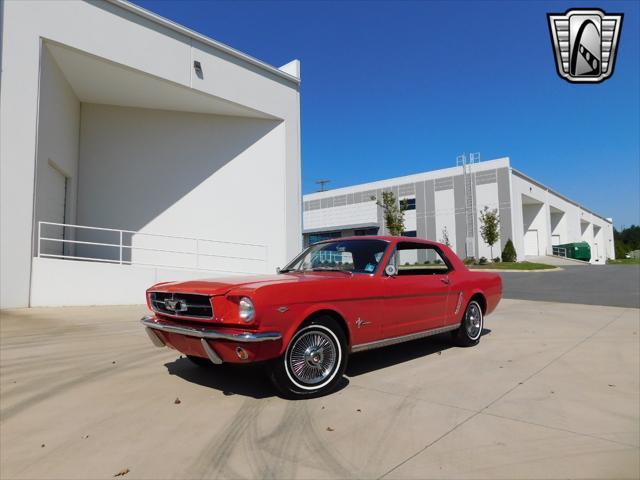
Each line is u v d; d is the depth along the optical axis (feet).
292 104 51.80
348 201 171.42
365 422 10.93
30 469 8.54
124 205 45.60
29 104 31.14
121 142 46.01
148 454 9.18
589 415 11.55
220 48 44.55
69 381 14.37
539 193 150.71
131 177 46.11
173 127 47.96
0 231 28.94
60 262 31.24
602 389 13.78
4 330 22.68
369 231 161.48
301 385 12.49
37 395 13.01
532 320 28.55
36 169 31.35
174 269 36.68
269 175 50.31
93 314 28.14
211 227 48.29
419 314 16.58
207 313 12.35
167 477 8.21
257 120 50.57
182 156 48.03
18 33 30.94
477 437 10.07
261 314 11.43
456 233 139.95
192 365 16.34
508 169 128.57
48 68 34.19
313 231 177.06
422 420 11.09
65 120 39.52
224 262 48.49
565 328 25.31
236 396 12.88
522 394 13.23
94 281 32.55
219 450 9.36
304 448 9.46
